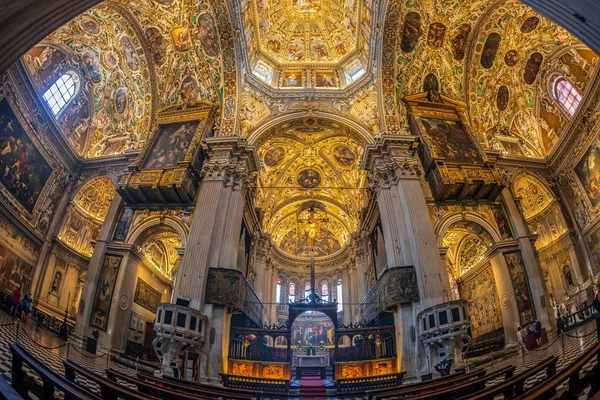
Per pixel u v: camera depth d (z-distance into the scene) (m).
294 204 33.25
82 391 3.38
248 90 22.06
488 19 20.30
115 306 16.84
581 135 19.98
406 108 20.62
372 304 20.39
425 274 15.65
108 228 18.31
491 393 4.33
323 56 25.44
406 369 14.77
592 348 4.22
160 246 23.58
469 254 23.19
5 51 4.97
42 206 19.72
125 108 22.73
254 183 21.84
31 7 5.18
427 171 18.98
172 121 20.44
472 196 18.56
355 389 14.16
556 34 20.39
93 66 22.14
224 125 20.50
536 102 23.11
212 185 18.52
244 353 17.86
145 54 20.91
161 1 18.94
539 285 16.78
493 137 22.62
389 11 19.33
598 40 5.17
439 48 20.92
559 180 21.61
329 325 33.50
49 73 19.95
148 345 20.03
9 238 17.30
